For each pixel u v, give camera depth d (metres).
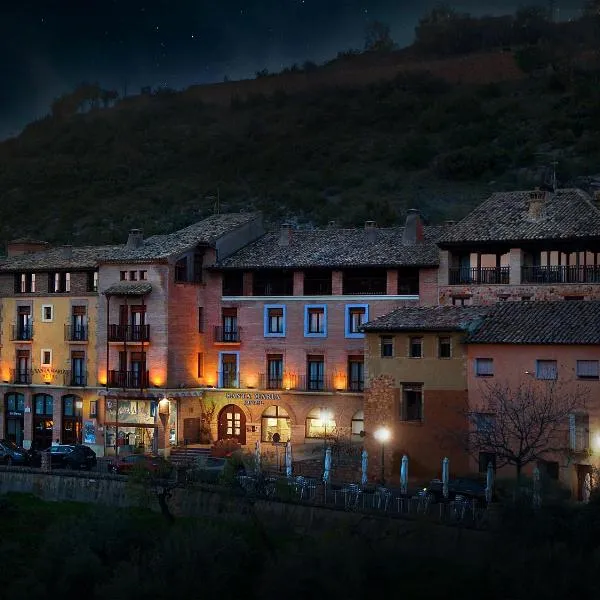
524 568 44.22
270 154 197.12
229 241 82.56
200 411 80.69
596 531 45.38
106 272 81.19
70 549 49.50
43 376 84.06
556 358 58.25
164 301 78.38
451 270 72.00
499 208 73.75
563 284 68.19
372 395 64.25
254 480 55.97
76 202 175.25
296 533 52.44
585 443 56.88
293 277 78.31
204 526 50.03
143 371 78.69
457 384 61.47
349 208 150.62
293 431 76.94
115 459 70.38
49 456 66.00
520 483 51.72
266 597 45.22
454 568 45.94
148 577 46.78
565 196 72.50
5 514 59.00
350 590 44.56
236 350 79.88
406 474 55.00
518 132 178.62
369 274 76.12
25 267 85.25
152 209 163.88
